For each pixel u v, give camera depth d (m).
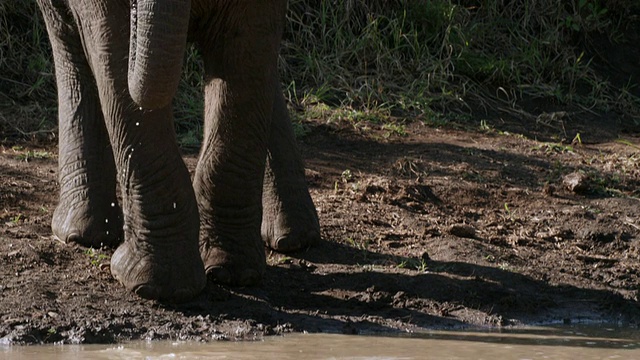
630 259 11.52
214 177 9.19
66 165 10.38
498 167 14.09
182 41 7.08
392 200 12.61
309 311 9.15
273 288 9.59
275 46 8.77
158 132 8.45
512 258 11.17
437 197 12.92
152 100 7.16
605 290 10.43
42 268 9.51
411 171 13.71
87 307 8.62
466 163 14.11
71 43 10.32
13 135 14.05
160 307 8.71
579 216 12.55
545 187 13.37
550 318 9.66
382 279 9.94
